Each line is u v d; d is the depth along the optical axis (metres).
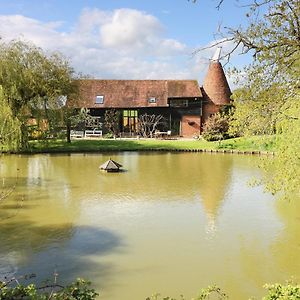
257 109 9.31
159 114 51.66
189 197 19.75
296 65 7.49
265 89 8.38
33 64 36.06
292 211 17.09
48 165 29.53
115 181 23.70
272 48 7.25
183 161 32.28
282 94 8.29
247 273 10.95
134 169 28.11
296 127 12.77
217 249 12.70
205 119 52.03
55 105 36.78
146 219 15.96
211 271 11.08
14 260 11.73
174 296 9.64
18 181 23.47
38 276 10.66
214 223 15.47
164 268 11.23
